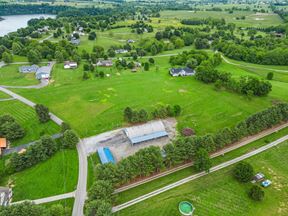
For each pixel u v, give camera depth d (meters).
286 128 88.06
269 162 72.19
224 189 62.53
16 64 149.38
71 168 68.56
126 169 61.66
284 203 59.34
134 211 55.94
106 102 103.81
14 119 84.88
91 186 58.78
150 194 60.59
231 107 100.25
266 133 85.12
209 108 99.81
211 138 72.81
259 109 98.69
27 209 48.31
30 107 99.50
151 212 55.88
